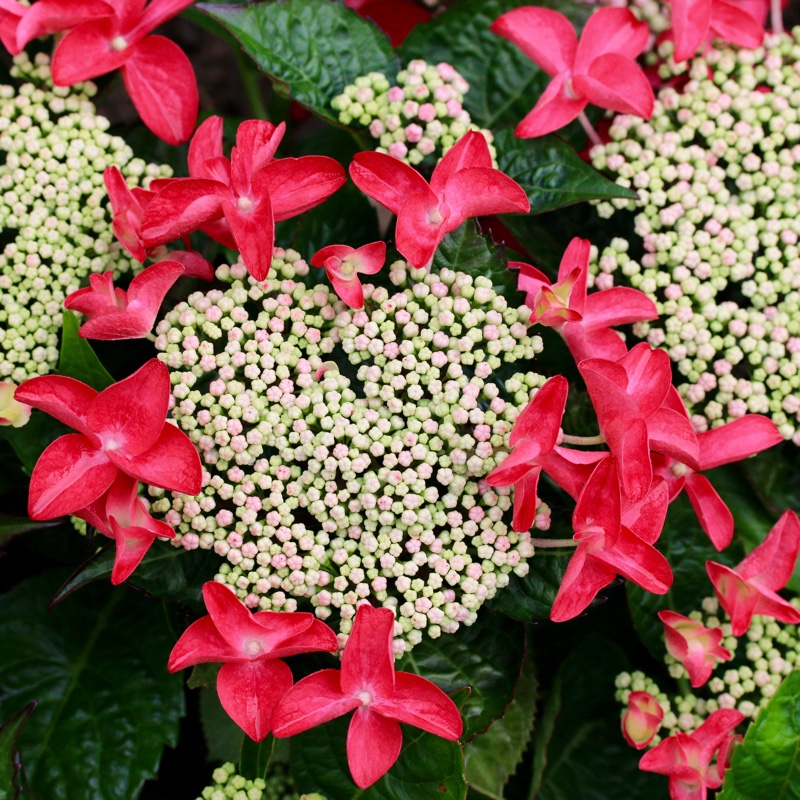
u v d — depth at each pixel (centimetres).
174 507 45
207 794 47
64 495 43
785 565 48
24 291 48
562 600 44
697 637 48
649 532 45
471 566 45
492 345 46
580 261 47
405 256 45
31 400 43
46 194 48
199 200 45
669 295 49
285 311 46
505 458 45
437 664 47
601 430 45
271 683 45
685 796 48
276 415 45
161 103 49
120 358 49
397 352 46
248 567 45
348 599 45
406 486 45
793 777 47
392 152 48
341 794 47
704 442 47
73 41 48
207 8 48
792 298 49
